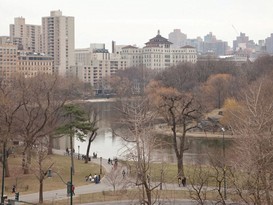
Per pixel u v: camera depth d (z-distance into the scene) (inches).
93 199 3794.3
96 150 6998.0
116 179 4335.6
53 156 5866.1
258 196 2247.8
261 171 2253.9
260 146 2236.7
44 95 6520.7
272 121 2588.6
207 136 7780.5
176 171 4591.5
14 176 4623.5
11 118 4635.8
